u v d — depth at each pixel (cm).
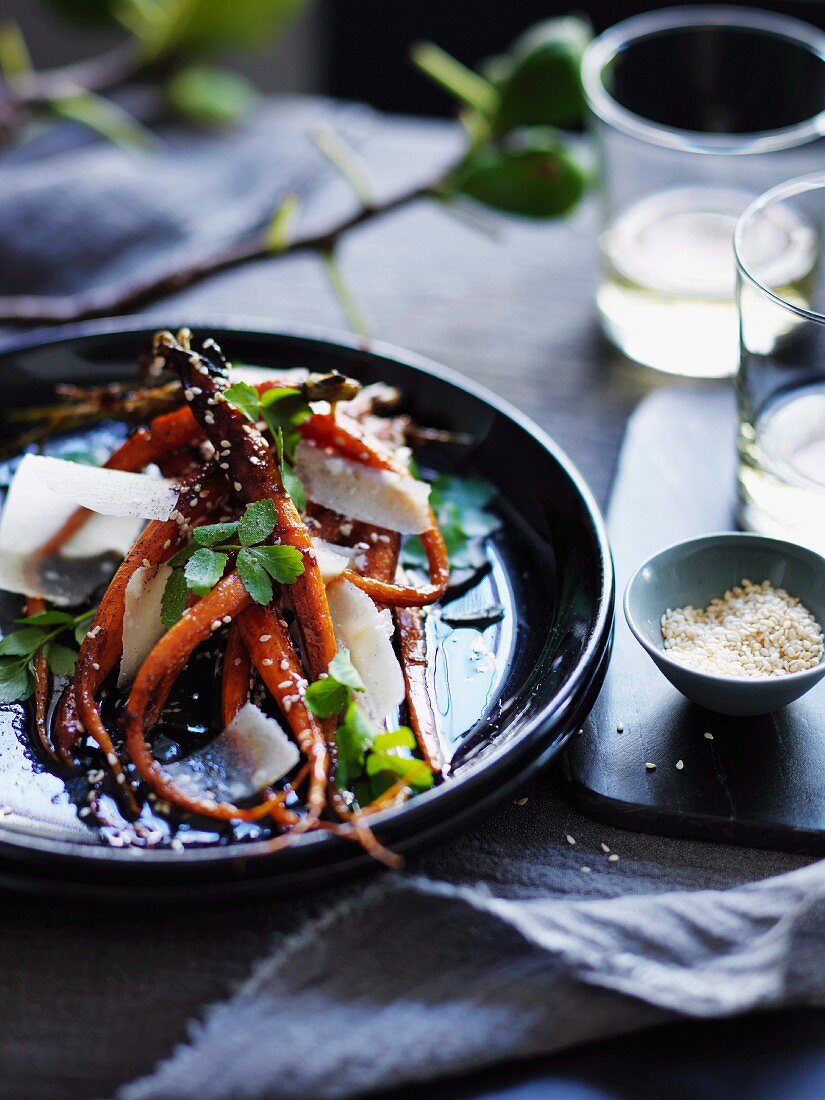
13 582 69
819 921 60
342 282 93
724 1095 58
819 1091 58
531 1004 58
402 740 62
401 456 73
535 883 64
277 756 62
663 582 69
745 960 59
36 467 69
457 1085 58
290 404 69
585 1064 59
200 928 62
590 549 69
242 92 110
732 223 88
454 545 73
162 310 92
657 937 60
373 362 78
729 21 89
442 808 60
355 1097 57
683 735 67
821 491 70
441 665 68
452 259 96
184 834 61
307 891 59
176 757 64
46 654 67
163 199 99
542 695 65
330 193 100
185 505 68
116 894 58
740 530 77
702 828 65
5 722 65
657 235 87
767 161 86
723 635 68
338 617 66
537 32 91
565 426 85
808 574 68
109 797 63
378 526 71
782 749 67
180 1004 60
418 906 60
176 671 65
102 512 68
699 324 86
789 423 73
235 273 95
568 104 90
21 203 97
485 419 76
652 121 93
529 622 70
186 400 69
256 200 99
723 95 92
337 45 127
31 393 78
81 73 112
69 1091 58
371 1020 58
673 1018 58
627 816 65
